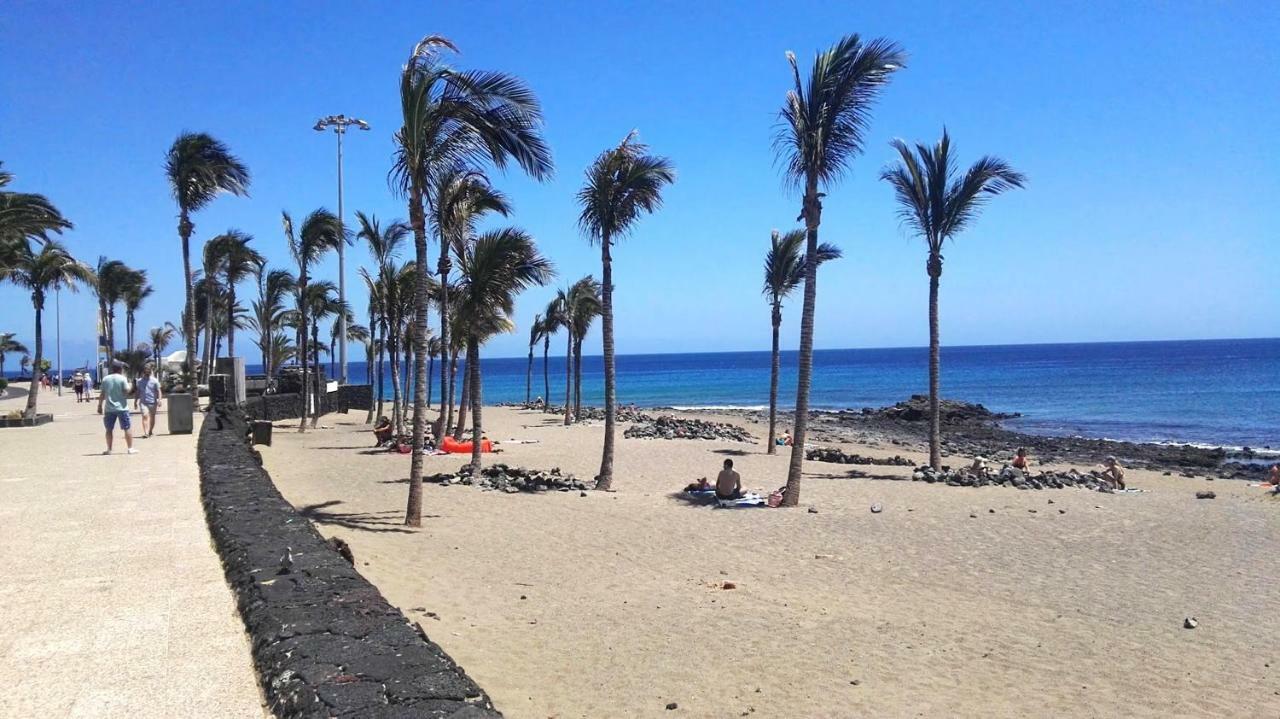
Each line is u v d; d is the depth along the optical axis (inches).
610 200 709.9
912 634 327.3
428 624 311.1
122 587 233.3
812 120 635.5
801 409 630.5
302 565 228.2
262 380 1791.3
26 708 153.3
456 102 505.0
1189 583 412.5
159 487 412.8
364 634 172.7
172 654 181.2
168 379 1601.9
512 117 509.7
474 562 421.1
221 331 2027.6
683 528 524.4
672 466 877.8
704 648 303.0
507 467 748.6
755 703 255.0
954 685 275.9
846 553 465.1
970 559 455.5
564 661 283.6
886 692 267.6
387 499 609.0
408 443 944.3
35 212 831.1
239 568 232.7
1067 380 3624.5
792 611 354.0
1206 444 1480.1
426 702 138.3
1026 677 285.3
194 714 150.9
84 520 328.5
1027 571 432.1
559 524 529.7
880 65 621.9
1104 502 649.6
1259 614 362.6
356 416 1636.3
